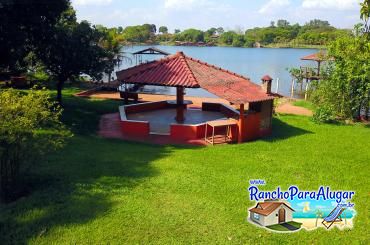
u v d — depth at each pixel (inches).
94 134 653.9
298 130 736.3
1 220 312.8
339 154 561.0
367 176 462.3
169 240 291.0
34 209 332.2
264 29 7062.0
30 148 370.6
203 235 299.3
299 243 295.0
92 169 440.8
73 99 995.3
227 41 7234.3
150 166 463.8
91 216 322.3
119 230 301.9
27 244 281.4
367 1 286.8
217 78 689.0
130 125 671.8
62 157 482.3
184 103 741.3
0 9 671.8
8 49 721.6
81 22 891.4
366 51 331.0
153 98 1109.7
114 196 363.6
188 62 714.8
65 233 295.7
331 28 5605.3
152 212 333.1
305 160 522.0
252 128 658.8
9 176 360.8
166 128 687.7
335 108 877.8
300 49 6053.2
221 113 826.8
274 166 486.3
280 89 1681.8
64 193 365.7
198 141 634.2
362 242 299.7
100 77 907.4
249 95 651.5
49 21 797.2
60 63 826.8
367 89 823.1
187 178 422.0
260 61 3376.0
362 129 758.5
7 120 337.7
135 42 6884.8
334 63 906.7
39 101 378.9
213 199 365.7
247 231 308.2
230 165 482.6
